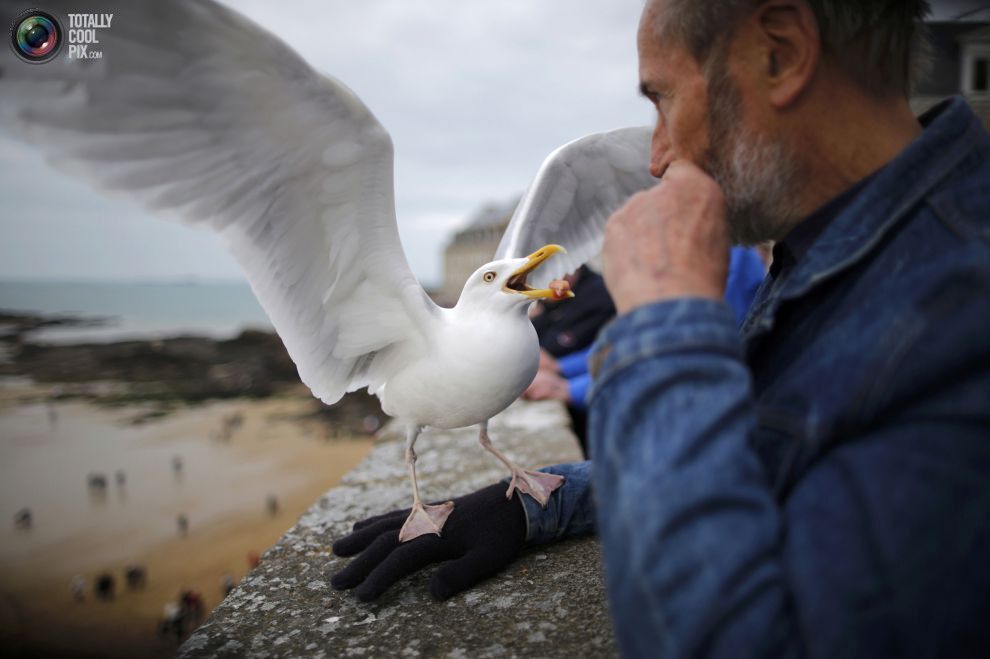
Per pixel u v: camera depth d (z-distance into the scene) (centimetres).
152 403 4869
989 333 68
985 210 80
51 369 5844
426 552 145
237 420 4400
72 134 104
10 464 3656
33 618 1972
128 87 104
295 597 149
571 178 197
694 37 101
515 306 151
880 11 92
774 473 84
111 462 3628
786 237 108
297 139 125
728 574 68
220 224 130
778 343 97
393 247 149
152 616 1972
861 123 96
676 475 72
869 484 70
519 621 133
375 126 128
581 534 166
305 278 150
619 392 80
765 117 99
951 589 65
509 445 284
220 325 8606
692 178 95
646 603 71
